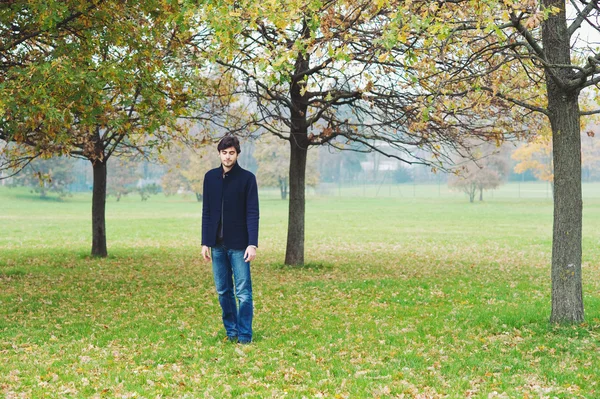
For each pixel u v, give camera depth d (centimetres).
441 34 780
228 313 855
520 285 1429
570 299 895
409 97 1389
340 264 1941
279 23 811
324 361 741
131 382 655
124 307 1163
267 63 852
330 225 4116
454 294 1291
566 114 869
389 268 1827
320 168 13950
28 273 1691
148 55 1233
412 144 1517
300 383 653
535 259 2145
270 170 9300
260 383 648
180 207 7212
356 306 1150
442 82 872
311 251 2486
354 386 631
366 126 1523
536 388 620
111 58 1241
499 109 1377
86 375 684
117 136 1923
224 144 797
